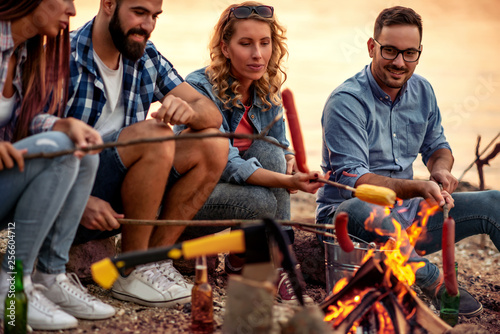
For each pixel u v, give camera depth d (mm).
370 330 2979
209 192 3830
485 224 4301
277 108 4504
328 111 4461
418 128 4609
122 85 3840
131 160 3518
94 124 3742
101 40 3664
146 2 3514
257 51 4164
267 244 2637
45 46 3377
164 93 4008
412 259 4035
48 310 3162
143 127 3512
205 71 4410
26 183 3027
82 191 3203
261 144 4371
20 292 2936
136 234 3576
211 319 3254
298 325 2521
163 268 3768
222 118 3988
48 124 3180
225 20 4266
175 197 3809
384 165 4535
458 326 3146
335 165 4383
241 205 4039
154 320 3424
